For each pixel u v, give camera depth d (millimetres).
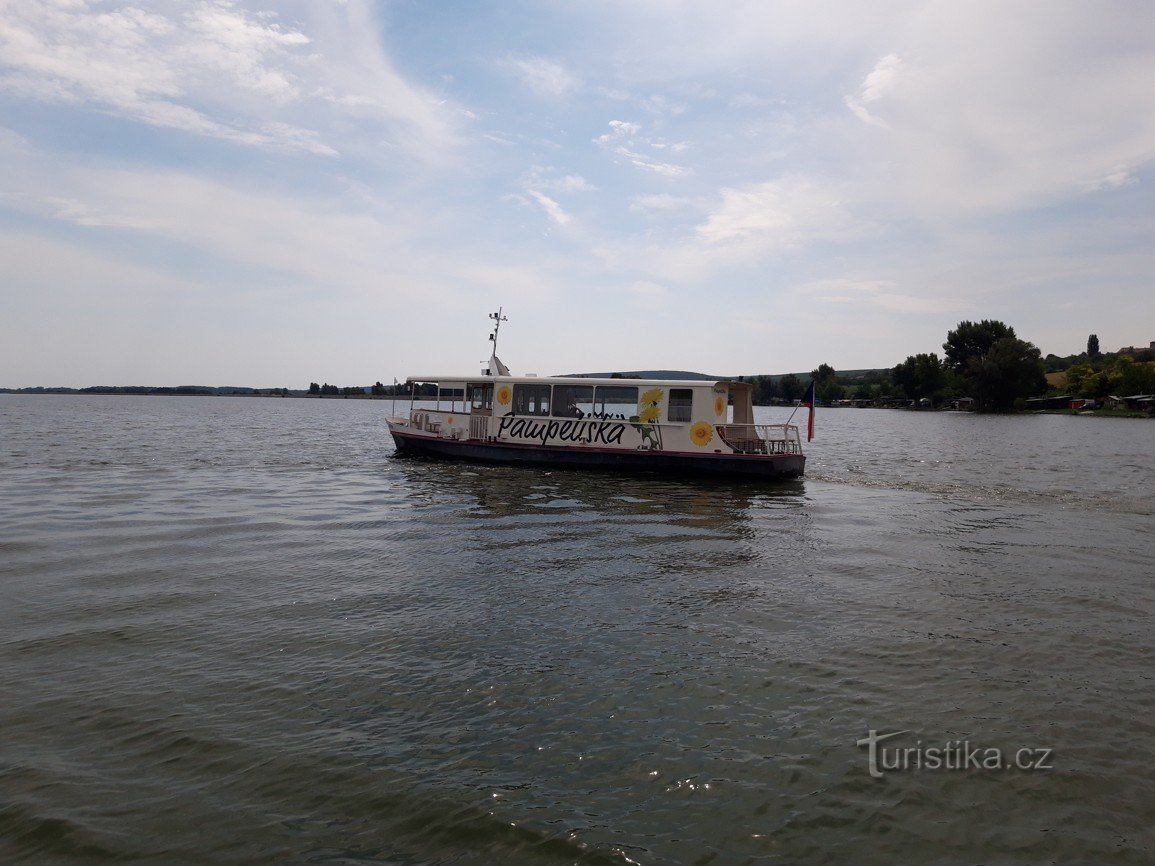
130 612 9297
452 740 6051
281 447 38656
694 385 24719
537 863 4574
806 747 5973
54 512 16938
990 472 28141
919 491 22219
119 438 44281
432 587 10555
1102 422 84125
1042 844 4801
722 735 6156
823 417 107250
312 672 7418
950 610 9609
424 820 4988
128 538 13977
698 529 15242
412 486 21828
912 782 5477
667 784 5430
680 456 24641
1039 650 8133
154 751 5867
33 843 4738
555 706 6668
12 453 32625
